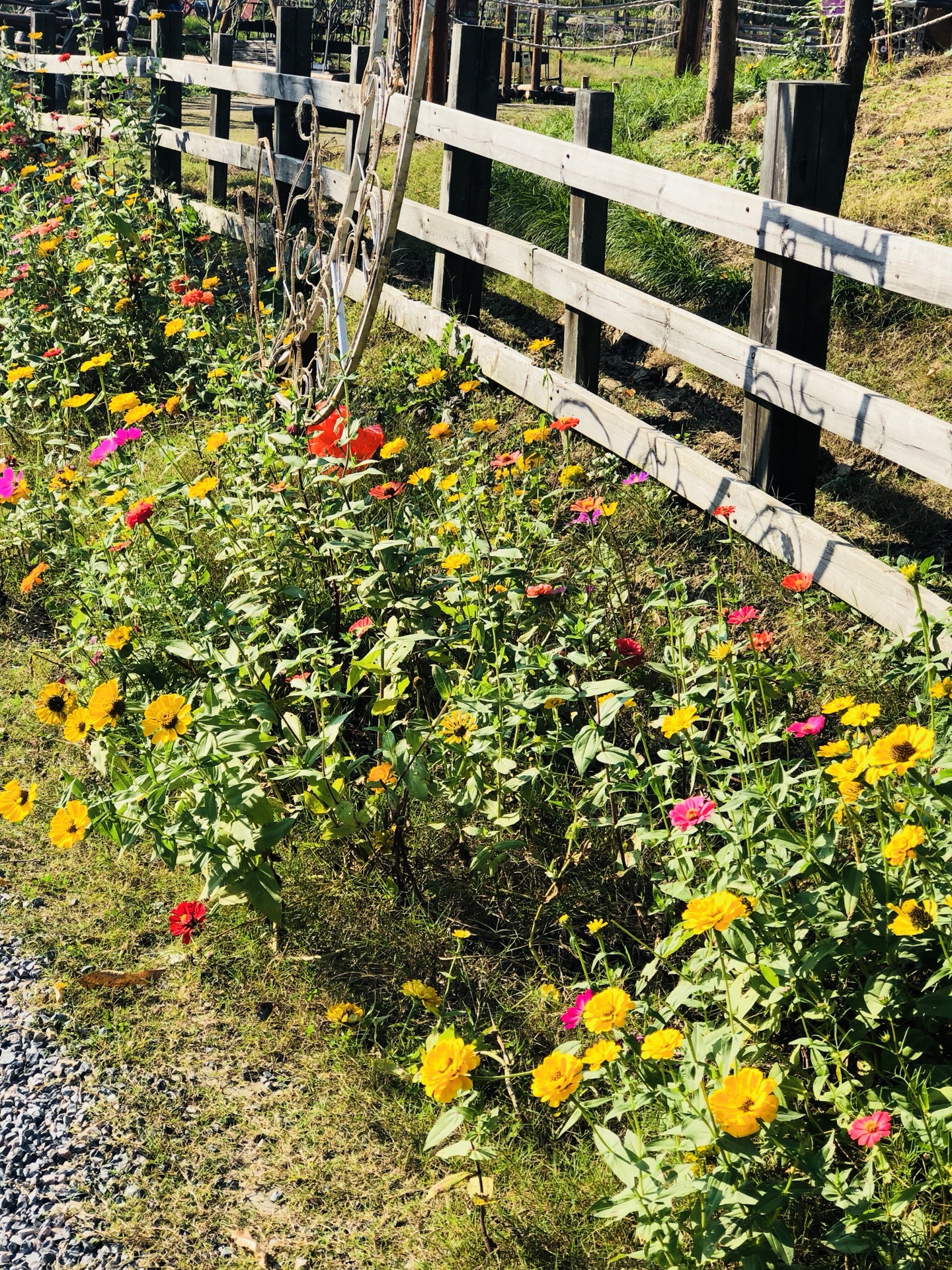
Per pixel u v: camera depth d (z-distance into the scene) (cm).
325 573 410
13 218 786
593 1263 229
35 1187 255
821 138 414
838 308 529
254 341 661
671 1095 215
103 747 338
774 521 421
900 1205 201
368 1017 290
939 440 356
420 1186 251
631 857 312
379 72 528
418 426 568
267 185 949
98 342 643
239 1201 250
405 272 735
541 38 1524
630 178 492
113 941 324
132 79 977
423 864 335
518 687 330
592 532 441
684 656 339
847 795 238
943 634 351
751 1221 200
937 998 226
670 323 475
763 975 236
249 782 295
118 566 409
